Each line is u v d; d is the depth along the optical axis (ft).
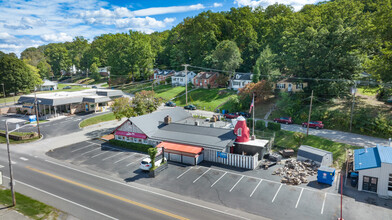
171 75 388.57
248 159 118.52
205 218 80.02
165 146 132.46
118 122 216.54
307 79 204.03
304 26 223.71
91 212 84.58
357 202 88.63
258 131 166.61
